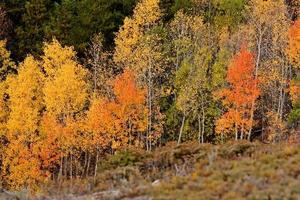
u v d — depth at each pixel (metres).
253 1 61.84
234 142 26.30
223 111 60.31
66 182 25.75
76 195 23.66
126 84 51.94
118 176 24.94
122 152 28.27
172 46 62.38
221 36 62.16
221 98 59.44
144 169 26.50
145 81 56.69
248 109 58.84
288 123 52.94
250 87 52.91
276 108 60.72
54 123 49.94
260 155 23.06
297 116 52.44
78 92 50.62
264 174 20.17
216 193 18.95
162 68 60.09
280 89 57.09
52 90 49.78
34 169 49.28
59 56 52.94
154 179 23.83
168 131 60.19
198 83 57.28
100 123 50.00
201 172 21.77
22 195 25.17
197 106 58.09
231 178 20.14
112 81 55.50
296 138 32.31
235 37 61.56
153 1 59.53
